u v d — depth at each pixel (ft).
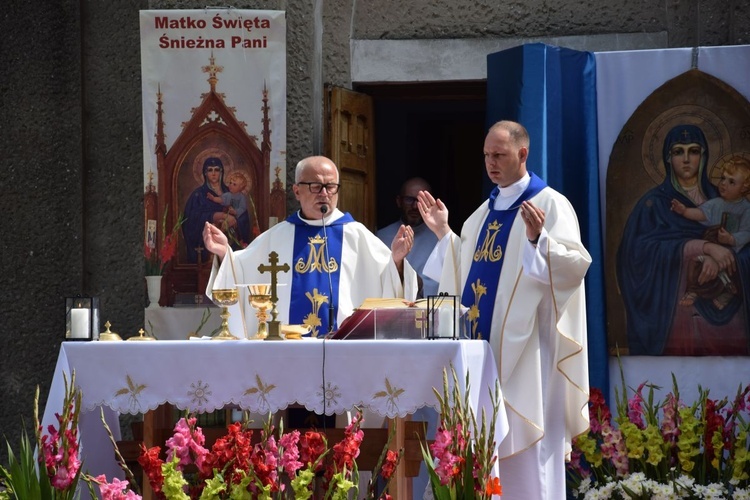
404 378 33.60
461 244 43.60
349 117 56.18
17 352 55.42
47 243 55.88
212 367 33.99
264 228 53.16
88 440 37.40
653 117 50.62
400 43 56.34
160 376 34.09
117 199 56.03
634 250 50.49
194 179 53.26
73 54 56.18
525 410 39.47
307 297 45.44
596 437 44.86
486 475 32.14
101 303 55.72
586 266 39.29
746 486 41.52
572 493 44.70
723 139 50.26
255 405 33.81
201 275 53.11
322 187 45.50
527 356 39.91
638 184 50.67
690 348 49.96
